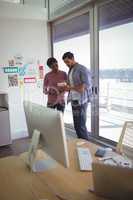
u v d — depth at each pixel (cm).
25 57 431
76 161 155
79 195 114
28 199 112
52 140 128
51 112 125
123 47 319
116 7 321
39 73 449
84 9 370
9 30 410
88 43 381
